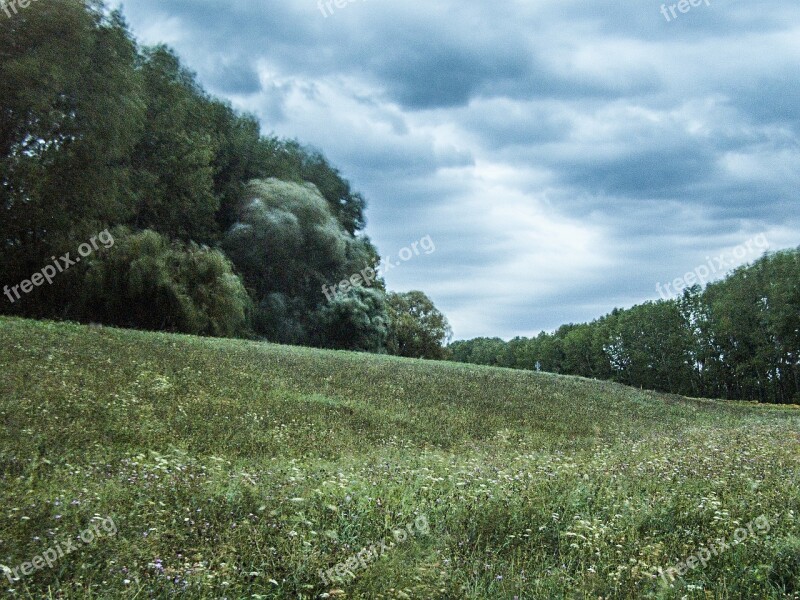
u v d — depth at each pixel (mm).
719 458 13406
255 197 62250
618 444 19891
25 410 13352
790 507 9094
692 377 77125
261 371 25500
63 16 32688
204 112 64125
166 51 60219
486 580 6793
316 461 12961
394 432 18422
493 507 8984
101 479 9531
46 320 30000
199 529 7621
